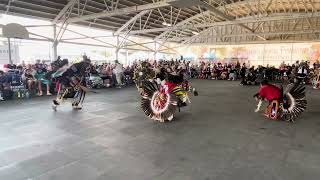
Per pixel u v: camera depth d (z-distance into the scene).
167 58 22.30
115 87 11.02
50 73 8.38
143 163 2.97
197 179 2.58
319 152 3.34
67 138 3.88
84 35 13.21
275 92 5.23
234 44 19.98
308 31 15.21
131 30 15.52
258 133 4.20
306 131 4.33
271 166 2.90
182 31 19.25
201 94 9.01
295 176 2.65
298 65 13.99
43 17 11.04
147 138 3.90
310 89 11.01
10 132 4.16
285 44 18.69
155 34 17.94
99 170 2.78
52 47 11.83
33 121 4.89
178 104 5.56
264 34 16.55
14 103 6.88
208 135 4.06
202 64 17.88
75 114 5.56
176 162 3.00
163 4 9.11
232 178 2.61
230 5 15.70
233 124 4.77
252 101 7.46
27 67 8.71
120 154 3.24
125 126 4.59
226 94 9.01
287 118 5.05
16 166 2.86
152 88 5.14
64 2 10.81
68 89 5.95
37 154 3.22
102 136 3.99
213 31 20.62
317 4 15.23
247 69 14.73
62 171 2.75
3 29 9.54
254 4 16.09
